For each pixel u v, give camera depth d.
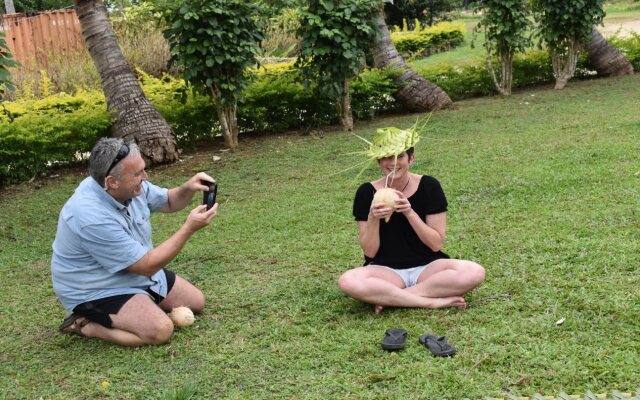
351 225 6.20
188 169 8.91
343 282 4.21
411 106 11.81
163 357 3.91
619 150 7.49
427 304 4.17
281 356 3.77
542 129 9.27
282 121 10.94
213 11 8.93
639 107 10.16
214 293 4.88
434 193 4.18
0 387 3.74
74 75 13.84
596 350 3.46
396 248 4.29
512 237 5.31
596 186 6.32
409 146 4.10
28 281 5.64
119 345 4.11
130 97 9.24
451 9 27.27
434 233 4.14
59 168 9.52
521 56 13.94
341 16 9.83
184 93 9.74
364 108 11.52
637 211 5.48
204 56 9.28
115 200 4.04
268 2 10.34
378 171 8.05
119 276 4.12
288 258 5.48
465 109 11.52
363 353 3.70
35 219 7.45
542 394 3.13
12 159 8.81
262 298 4.68
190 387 3.40
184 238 4.03
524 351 3.52
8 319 4.79
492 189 6.70
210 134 10.34
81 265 4.09
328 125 11.23
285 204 7.08
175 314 4.30
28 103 10.09
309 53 9.91
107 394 3.54
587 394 2.97
